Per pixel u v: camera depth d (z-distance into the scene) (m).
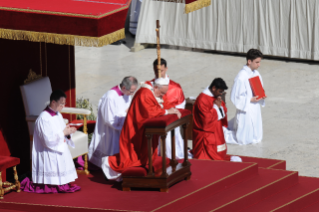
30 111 30.66
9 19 25.44
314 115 44.97
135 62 62.22
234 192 28.02
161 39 67.00
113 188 27.77
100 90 52.84
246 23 62.09
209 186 27.41
